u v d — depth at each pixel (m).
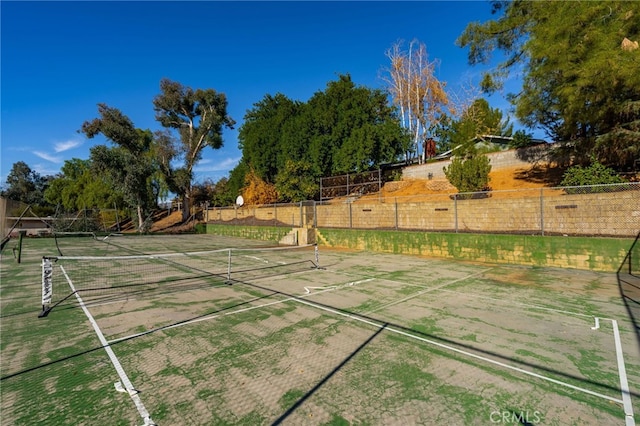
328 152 23.44
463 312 6.26
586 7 9.61
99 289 8.42
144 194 31.62
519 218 12.02
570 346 4.67
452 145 22.84
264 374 3.91
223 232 28.62
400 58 31.42
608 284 8.35
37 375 3.95
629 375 3.86
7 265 12.62
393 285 8.63
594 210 10.34
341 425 2.96
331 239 18.25
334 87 24.91
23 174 69.25
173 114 35.81
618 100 10.15
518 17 12.74
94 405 3.31
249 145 27.69
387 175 23.73
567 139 14.73
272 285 8.77
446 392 3.50
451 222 14.02
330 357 4.36
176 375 3.91
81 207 38.03
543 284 8.51
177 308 6.70
